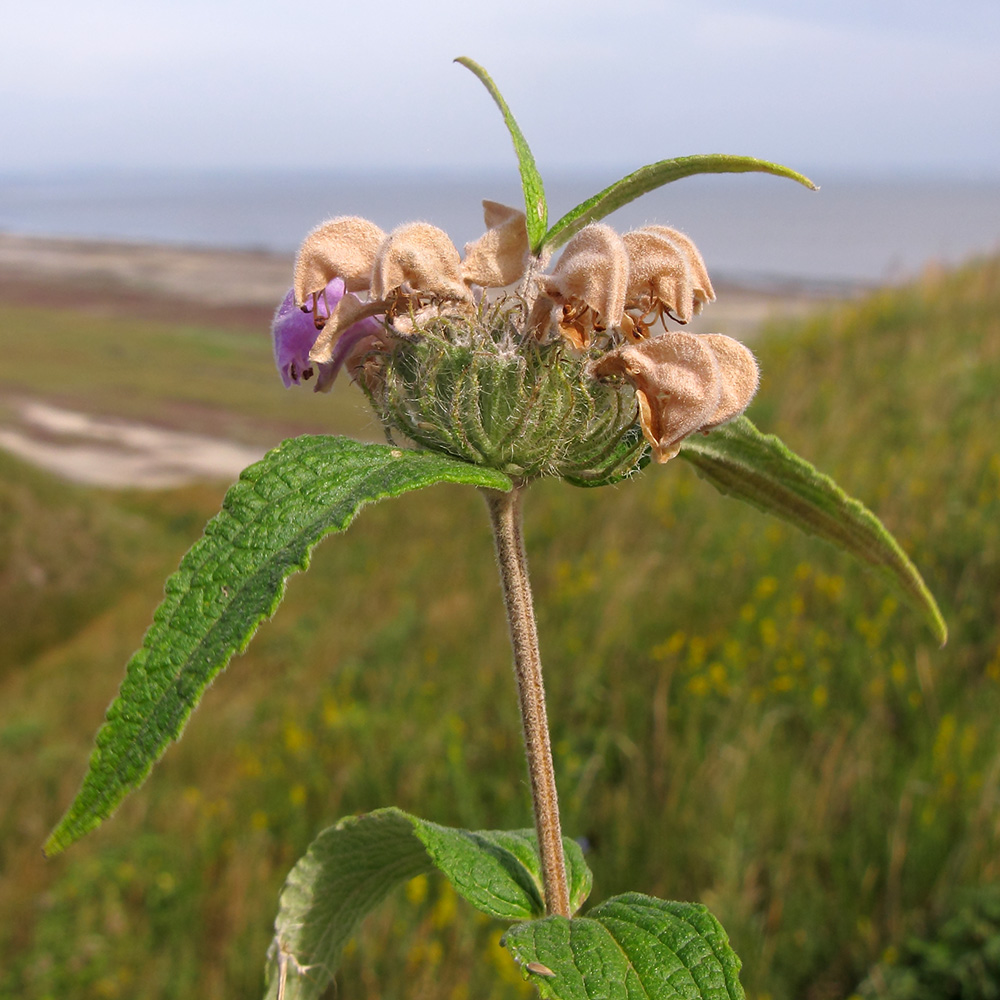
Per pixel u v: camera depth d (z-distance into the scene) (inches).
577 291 54.7
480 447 55.1
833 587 270.2
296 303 59.3
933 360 449.1
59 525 891.4
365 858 71.9
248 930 235.9
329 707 335.0
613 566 339.3
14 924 261.1
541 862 61.6
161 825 294.8
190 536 1035.3
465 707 295.0
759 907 185.0
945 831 182.5
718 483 73.0
